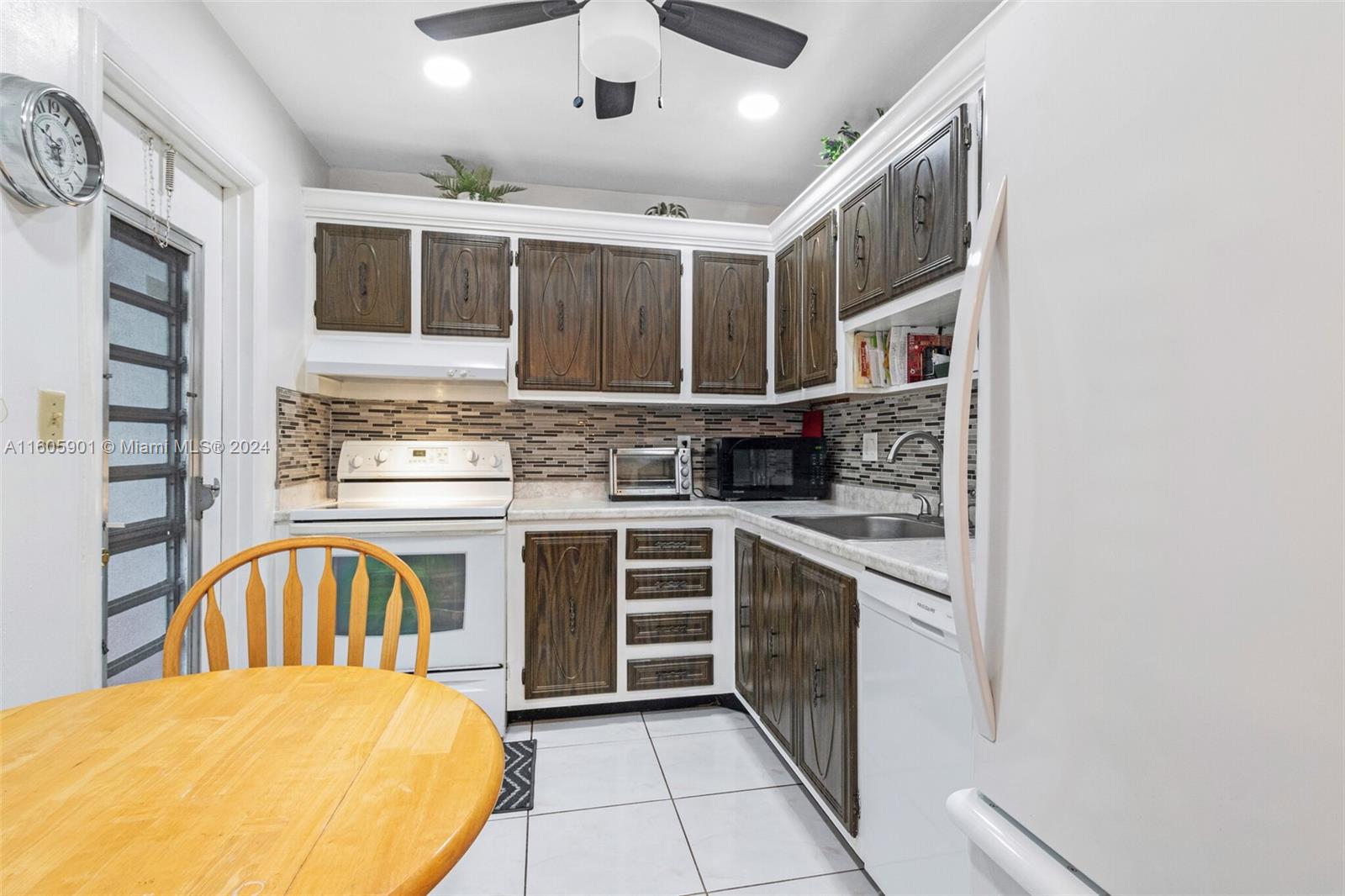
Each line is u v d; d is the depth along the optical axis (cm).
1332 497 43
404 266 268
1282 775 46
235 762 75
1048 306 69
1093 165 63
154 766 74
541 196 316
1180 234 54
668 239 294
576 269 284
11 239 107
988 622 78
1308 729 45
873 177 206
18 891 53
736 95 231
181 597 180
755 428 336
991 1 180
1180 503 54
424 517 240
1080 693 64
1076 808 65
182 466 182
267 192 218
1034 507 71
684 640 268
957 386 78
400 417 298
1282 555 46
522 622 254
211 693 97
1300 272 45
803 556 196
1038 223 70
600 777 211
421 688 99
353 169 296
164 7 160
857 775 159
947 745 120
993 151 79
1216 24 51
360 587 129
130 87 146
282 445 233
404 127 255
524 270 279
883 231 199
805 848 172
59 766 74
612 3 157
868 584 151
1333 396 43
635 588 263
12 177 105
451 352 268
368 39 199
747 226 297
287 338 238
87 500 124
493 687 245
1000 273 77
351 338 263
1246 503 49
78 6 125
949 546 79
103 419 146
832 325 238
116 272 153
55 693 117
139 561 161
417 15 188
